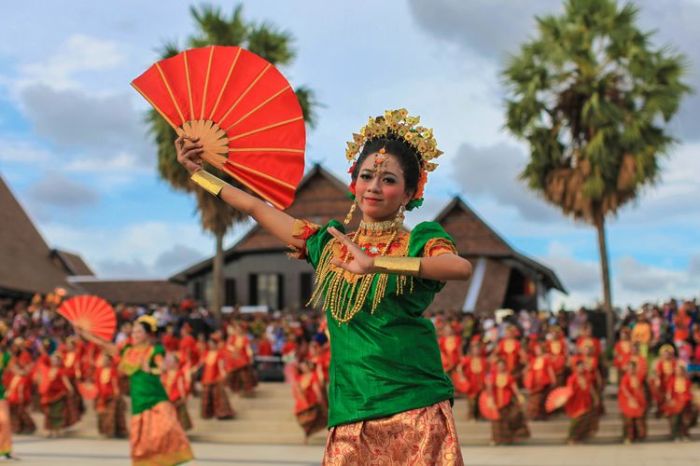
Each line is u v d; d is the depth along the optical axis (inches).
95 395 772.0
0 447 535.2
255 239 1496.1
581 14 1034.1
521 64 1054.4
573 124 1050.1
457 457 143.9
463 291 1350.9
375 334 148.1
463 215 1446.9
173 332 921.5
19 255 1566.2
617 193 1018.1
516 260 1409.9
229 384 851.4
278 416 804.6
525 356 838.5
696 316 932.6
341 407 148.9
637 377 745.6
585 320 1026.7
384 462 145.4
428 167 159.9
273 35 1053.8
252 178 164.2
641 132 1011.9
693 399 757.3
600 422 793.6
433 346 151.5
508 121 1058.7
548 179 1047.6
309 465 566.3
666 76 1013.2
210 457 617.9
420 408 145.7
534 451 672.4
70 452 640.4
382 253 154.6
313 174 1486.2
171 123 167.3
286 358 918.4
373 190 154.9
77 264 1872.5
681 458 608.7
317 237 161.6
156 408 467.8
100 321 455.8
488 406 729.6
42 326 1083.3
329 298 153.0
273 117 164.7
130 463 562.9
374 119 160.6
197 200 1052.5
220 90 166.1
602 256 1032.8
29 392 825.5
